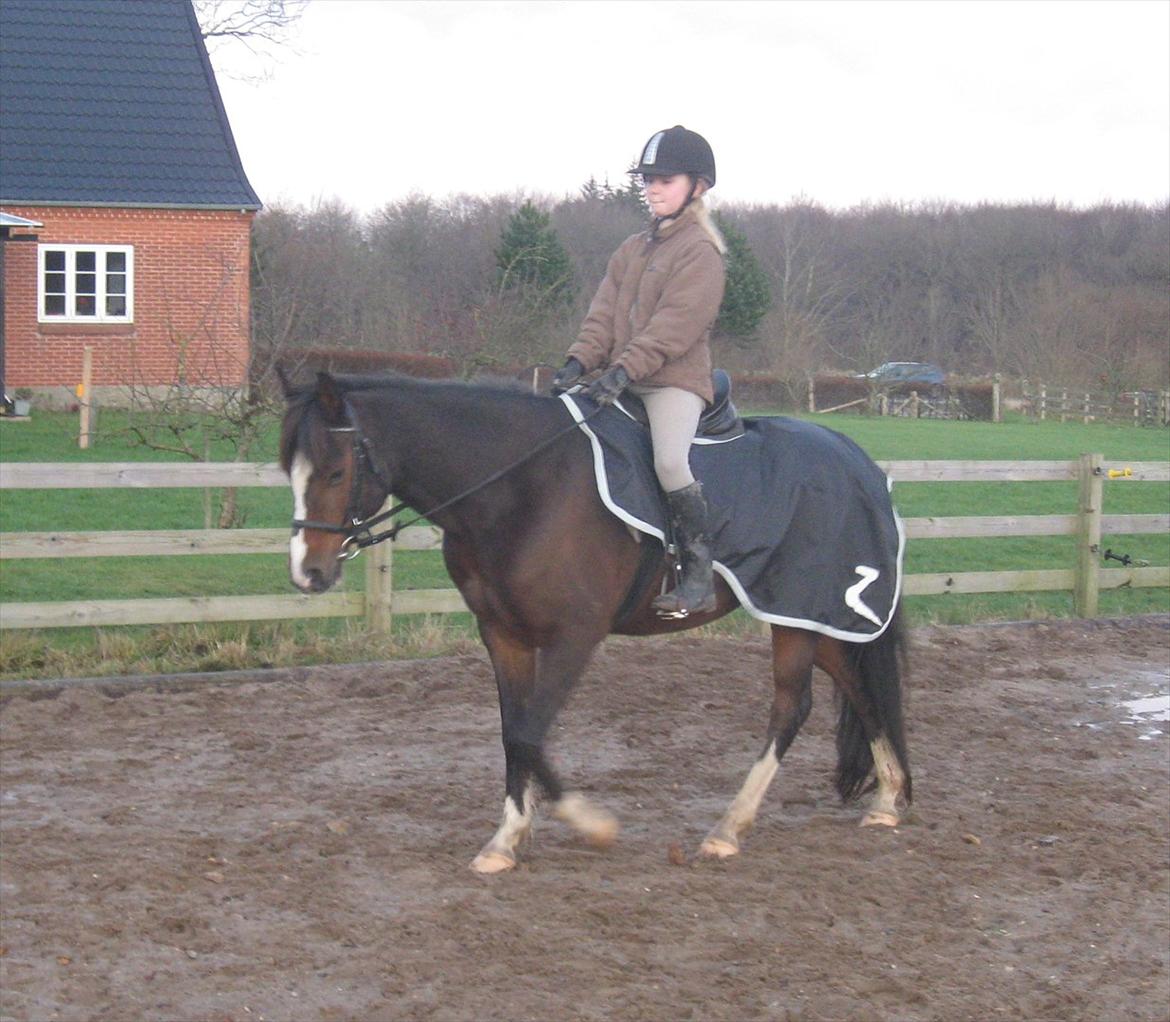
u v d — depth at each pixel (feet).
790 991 12.67
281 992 12.42
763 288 140.56
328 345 84.94
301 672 24.79
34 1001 12.19
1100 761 21.12
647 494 15.51
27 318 73.41
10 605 24.56
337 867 15.51
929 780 19.83
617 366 15.39
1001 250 177.88
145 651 26.03
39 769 19.34
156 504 42.55
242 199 76.13
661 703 23.80
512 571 14.96
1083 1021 12.37
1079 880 15.88
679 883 15.20
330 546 14.34
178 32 81.92
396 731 21.67
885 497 17.65
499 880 15.20
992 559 41.27
